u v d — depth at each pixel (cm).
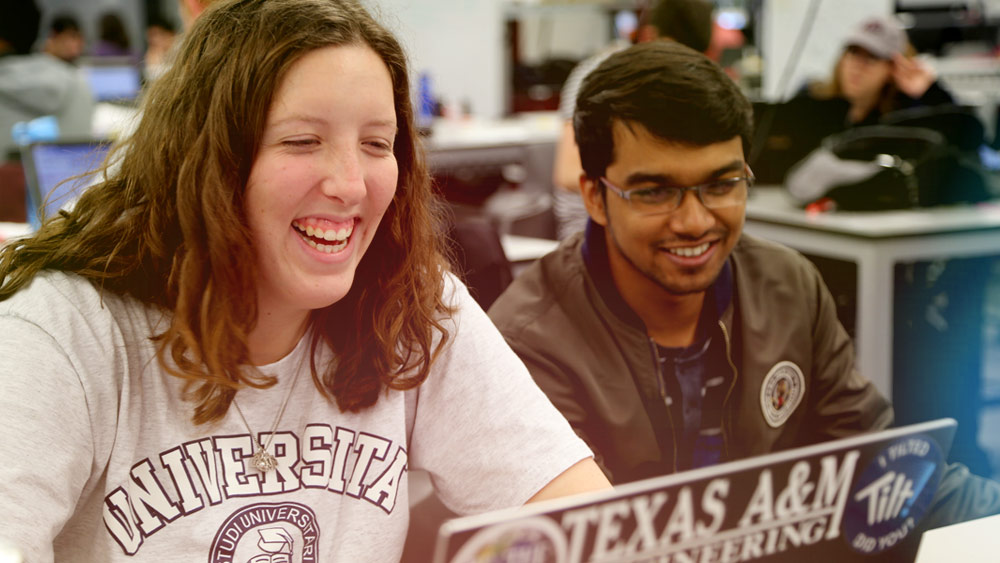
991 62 461
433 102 575
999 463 240
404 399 107
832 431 138
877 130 298
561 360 122
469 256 160
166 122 91
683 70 115
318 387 100
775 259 136
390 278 102
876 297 255
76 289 92
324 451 100
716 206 118
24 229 285
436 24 634
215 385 93
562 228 298
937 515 103
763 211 288
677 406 127
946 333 275
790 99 327
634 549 60
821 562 68
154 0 982
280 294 93
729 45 527
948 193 288
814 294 137
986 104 430
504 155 484
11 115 451
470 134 519
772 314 132
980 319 281
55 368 87
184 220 90
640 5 608
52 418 86
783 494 65
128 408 93
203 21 92
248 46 87
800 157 325
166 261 93
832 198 282
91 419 90
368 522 101
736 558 64
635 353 124
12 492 81
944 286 275
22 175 303
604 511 59
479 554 55
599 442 122
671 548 62
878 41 331
